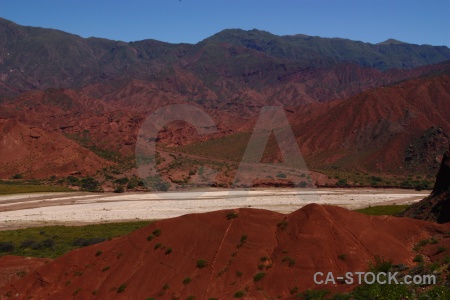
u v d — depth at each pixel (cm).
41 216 9069
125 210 9519
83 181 13338
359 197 10700
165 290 3469
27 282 4097
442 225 3900
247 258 3491
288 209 9238
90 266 3988
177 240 3781
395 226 3888
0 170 14188
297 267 3322
